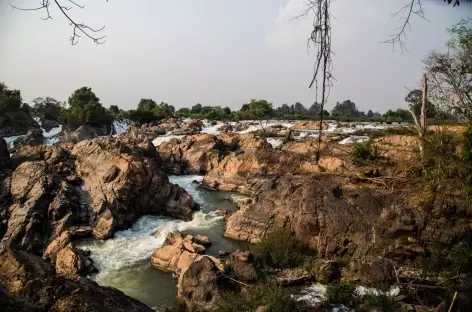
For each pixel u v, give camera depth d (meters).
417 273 20.59
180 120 89.75
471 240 20.38
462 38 15.59
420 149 25.39
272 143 56.94
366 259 22.09
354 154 36.84
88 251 26.50
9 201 31.73
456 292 12.60
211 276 19.30
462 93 17.50
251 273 20.53
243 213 30.23
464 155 16.27
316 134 57.78
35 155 38.41
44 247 27.80
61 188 32.38
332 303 18.97
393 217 23.02
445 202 21.66
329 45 4.89
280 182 31.38
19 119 75.56
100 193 32.22
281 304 17.34
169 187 36.53
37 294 9.52
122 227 31.38
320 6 4.91
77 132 75.00
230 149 55.75
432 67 18.30
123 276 23.67
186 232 31.00
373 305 17.89
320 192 26.64
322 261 22.81
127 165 34.34
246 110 94.69
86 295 9.54
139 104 110.19
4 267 12.47
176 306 18.86
